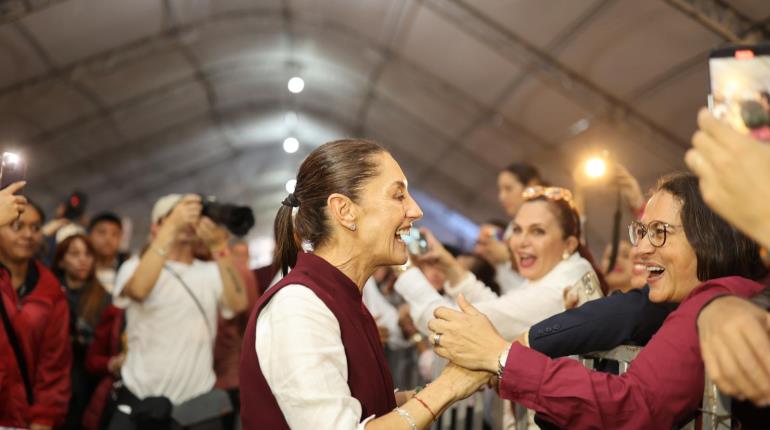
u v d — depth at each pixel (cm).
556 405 149
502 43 856
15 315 280
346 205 166
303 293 153
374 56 1134
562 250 255
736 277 141
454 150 1388
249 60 1271
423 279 262
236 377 385
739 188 91
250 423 154
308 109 1636
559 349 181
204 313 333
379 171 168
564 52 814
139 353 324
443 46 980
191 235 340
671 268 160
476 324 162
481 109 1108
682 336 142
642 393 142
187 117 1455
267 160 2050
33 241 318
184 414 314
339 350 150
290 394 142
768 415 134
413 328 400
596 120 896
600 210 902
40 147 1202
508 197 438
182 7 954
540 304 232
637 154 898
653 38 686
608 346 181
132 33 959
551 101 945
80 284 434
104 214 509
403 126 1424
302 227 172
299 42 1216
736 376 105
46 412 313
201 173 1922
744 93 105
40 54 890
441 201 1762
